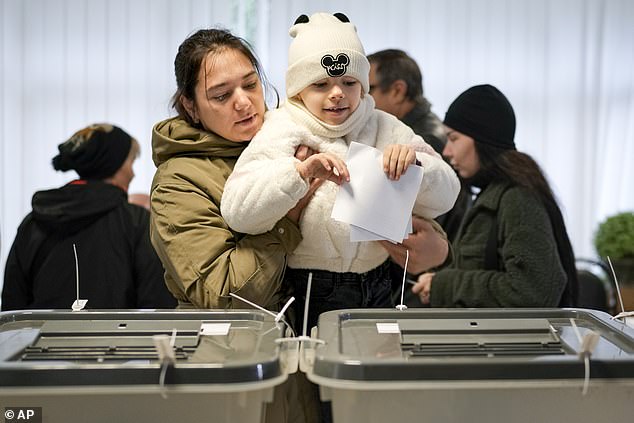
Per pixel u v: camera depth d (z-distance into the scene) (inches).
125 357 40.0
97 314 46.9
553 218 77.8
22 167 142.8
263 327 43.9
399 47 142.3
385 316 46.9
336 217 47.1
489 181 79.4
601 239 112.1
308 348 41.7
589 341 37.0
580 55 142.6
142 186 144.0
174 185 54.0
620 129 145.3
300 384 47.4
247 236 51.8
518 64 142.7
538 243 74.5
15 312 47.1
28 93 142.1
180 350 40.5
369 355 38.8
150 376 36.4
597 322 45.4
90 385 36.1
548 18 141.8
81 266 80.6
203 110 54.7
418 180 47.9
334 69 51.6
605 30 143.2
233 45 54.9
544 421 37.8
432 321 45.4
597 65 143.0
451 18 142.0
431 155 54.6
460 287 76.8
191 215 52.2
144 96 142.8
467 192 89.2
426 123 93.5
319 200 51.7
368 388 36.4
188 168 54.9
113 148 84.6
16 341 42.4
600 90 144.1
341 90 52.0
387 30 142.0
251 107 54.3
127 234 82.1
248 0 141.8
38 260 81.4
